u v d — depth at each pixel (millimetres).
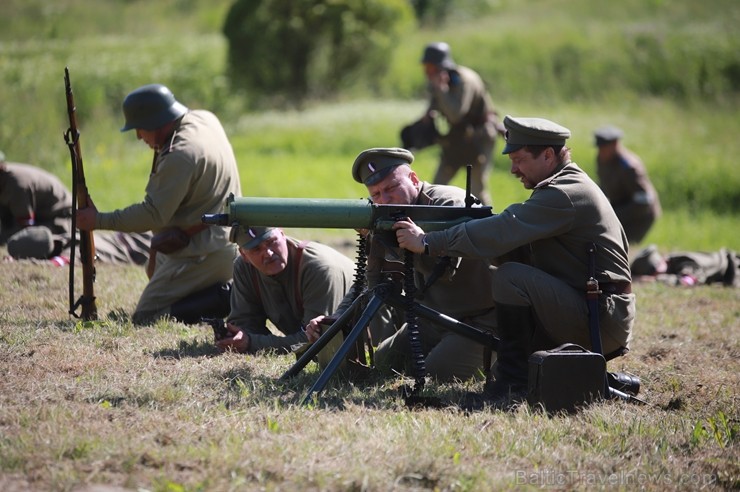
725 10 117562
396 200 21281
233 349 23188
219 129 27547
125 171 61750
